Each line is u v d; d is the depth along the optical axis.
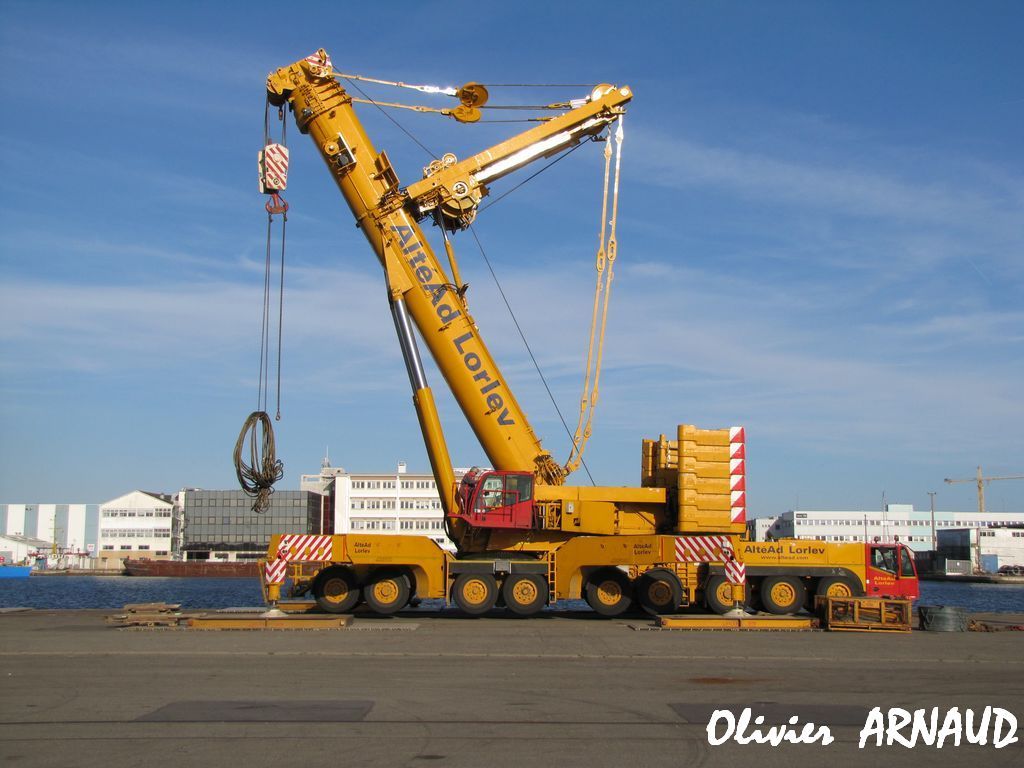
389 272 28.59
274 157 28.39
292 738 11.49
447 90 29.31
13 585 101.00
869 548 28.06
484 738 11.55
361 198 28.84
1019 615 31.73
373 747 11.09
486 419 28.78
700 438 28.42
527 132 29.48
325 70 28.95
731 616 25.17
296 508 133.38
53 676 15.88
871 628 23.81
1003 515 156.25
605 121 29.77
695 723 12.53
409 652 18.97
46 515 165.75
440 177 28.97
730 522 28.11
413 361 28.34
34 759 10.52
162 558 144.00
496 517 27.95
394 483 109.88
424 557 27.33
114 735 11.62
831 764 10.79
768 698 14.31
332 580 27.52
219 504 134.00
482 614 28.53
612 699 14.06
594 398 29.17
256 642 20.47
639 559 26.75
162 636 21.56
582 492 28.41
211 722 12.32
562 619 27.33
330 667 16.95
